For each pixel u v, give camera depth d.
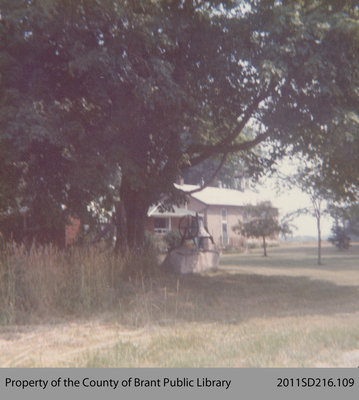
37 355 6.12
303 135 15.06
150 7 12.38
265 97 15.04
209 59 13.92
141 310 9.87
